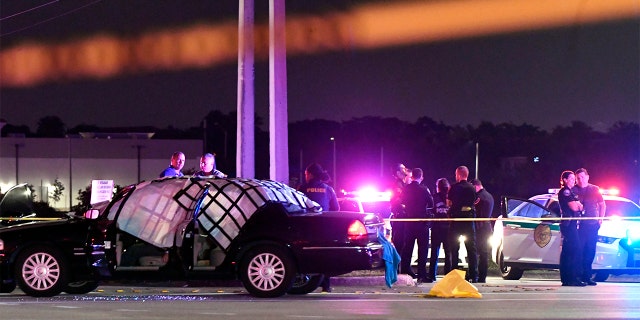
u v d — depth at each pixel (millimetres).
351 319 29969
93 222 38031
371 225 38344
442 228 47875
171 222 38188
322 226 37312
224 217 37969
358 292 40938
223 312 31875
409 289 43125
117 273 37812
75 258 37656
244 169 52625
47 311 32250
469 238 47406
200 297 37625
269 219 37312
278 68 54000
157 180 38250
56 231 37812
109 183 50375
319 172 42594
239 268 37375
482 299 36625
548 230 48688
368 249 37500
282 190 39312
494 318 30297
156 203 38250
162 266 37750
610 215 49875
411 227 47344
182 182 38188
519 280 51469
